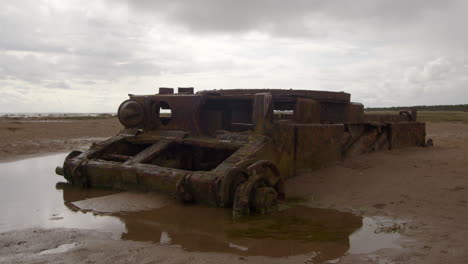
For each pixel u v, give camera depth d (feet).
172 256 10.94
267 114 19.63
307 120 23.06
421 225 13.67
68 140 50.11
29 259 10.62
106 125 79.05
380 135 31.24
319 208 16.46
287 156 20.66
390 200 17.12
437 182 19.54
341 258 10.85
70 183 22.47
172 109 24.36
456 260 10.40
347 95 27.20
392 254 11.00
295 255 11.12
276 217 15.15
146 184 18.72
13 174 25.96
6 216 15.53
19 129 61.67
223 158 24.66
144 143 24.00
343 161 25.66
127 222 14.55
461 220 13.97
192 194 16.97
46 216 15.53
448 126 75.87
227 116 26.61
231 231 13.44
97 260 10.55
